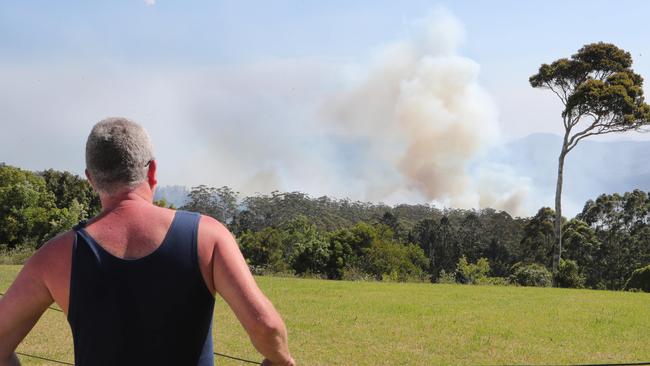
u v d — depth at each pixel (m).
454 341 9.87
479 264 35.88
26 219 42.78
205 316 1.84
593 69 38.84
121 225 1.83
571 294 18.72
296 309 12.92
